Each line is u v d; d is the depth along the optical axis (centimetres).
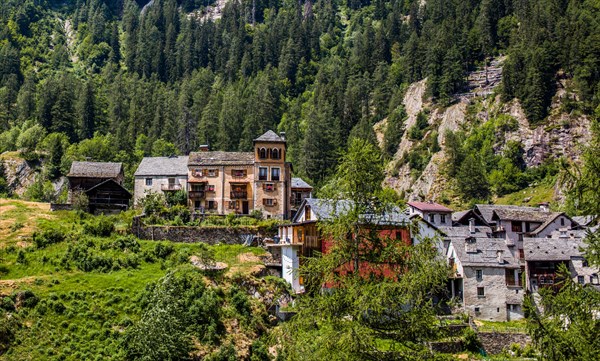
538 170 16875
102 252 7806
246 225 9006
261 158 10438
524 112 18600
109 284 6944
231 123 19888
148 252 7919
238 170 10481
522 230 9762
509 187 16300
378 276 3169
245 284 7219
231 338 6262
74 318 6216
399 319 3022
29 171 17012
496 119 18875
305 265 3338
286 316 6981
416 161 18612
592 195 2769
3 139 18988
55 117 19738
